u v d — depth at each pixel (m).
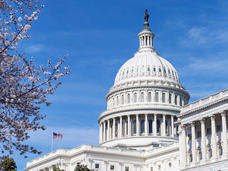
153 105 163.25
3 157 35.81
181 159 102.69
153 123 160.75
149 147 147.75
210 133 95.00
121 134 162.00
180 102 172.25
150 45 189.00
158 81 170.88
